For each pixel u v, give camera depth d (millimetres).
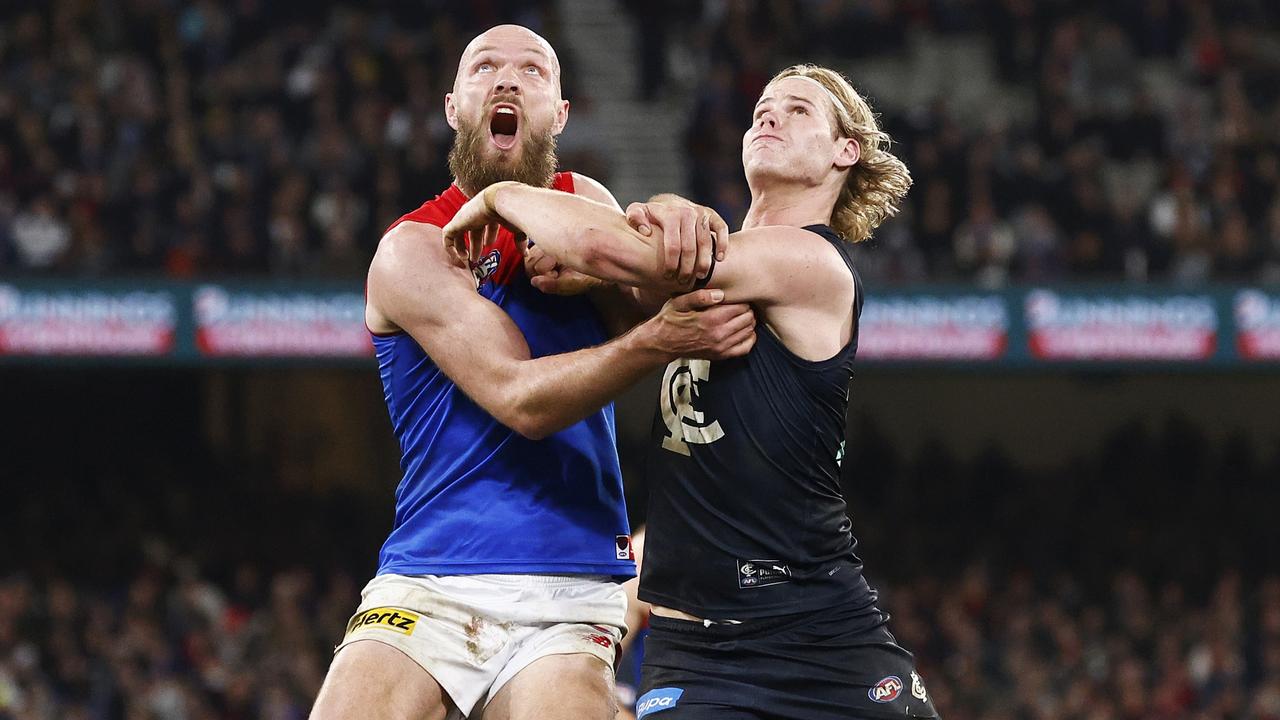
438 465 17578
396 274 17219
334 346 54719
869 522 65438
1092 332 56438
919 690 16828
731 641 16578
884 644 16828
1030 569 63156
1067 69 71938
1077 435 71500
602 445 17828
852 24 73500
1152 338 56469
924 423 71625
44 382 66438
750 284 16109
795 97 17734
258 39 68125
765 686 16438
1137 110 68312
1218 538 64875
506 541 17141
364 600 17453
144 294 54188
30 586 56406
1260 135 66625
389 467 72312
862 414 71438
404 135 64312
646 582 17203
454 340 16906
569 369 16234
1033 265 59969
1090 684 55844
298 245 58406
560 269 17031
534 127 18234
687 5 74812
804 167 17578
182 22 67500
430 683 16719
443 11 70688
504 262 17734
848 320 16766
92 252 57500
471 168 18203
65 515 61438
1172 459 68562
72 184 59812
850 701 16422
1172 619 59562
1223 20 72750
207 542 61219
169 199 59562
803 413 16516
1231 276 59719
